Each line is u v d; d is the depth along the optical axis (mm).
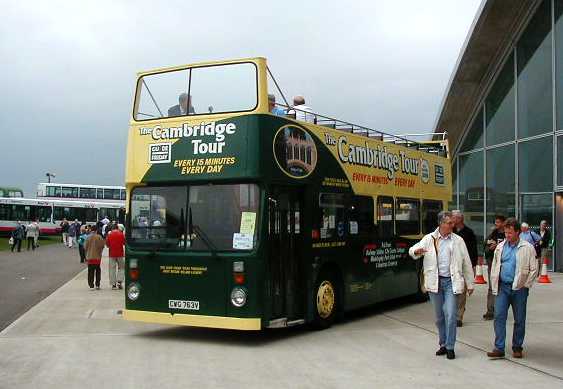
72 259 33125
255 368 8406
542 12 23828
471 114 29312
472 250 12258
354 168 12609
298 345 10008
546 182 23266
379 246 13484
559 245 22531
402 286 14555
